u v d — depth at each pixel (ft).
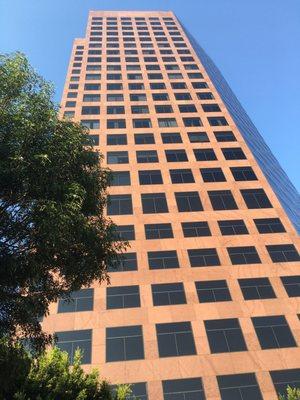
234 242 134.92
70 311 111.34
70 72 232.12
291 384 96.53
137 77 229.45
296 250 132.67
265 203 150.82
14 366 38.60
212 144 179.63
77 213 38.24
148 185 155.84
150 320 110.52
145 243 132.77
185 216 143.33
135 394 93.97
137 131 184.65
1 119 38.93
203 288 120.06
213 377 97.81
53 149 40.24
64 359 57.06
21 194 36.96
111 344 104.27
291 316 112.78
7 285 36.83
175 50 262.88
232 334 108.06
